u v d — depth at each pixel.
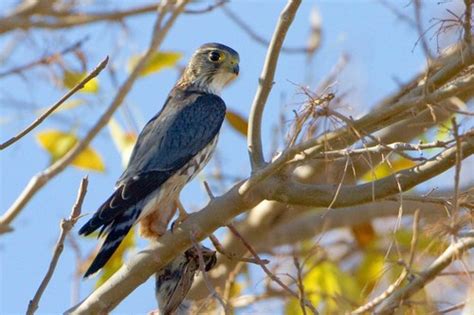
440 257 9.57
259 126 9.98
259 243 15.85
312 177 14.52
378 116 8.92
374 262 14.11
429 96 8.80
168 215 11.64
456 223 9.34
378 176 13.75
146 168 11.97
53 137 13.98
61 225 9.26
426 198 9.55
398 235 13.70
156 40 11.78
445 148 9.41
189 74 14.05
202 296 14.51
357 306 11.26
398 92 12.55
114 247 10.91
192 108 12.91
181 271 10.88
